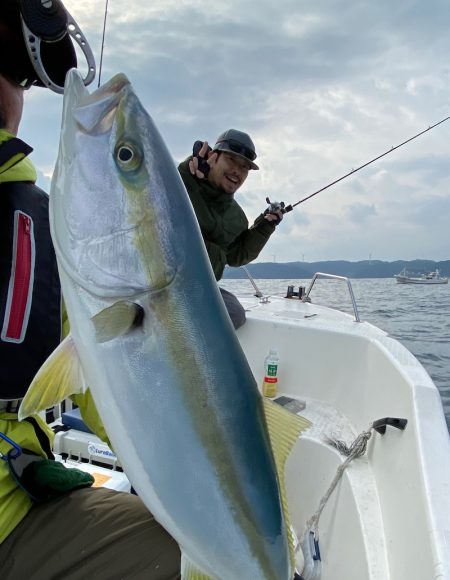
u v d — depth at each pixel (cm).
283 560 111
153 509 104
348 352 305
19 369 128
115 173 97
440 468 141
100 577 129
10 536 135
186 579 112
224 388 104
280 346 337
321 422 275
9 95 127
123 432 99
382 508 171
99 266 97
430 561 111
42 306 134
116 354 97
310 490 234
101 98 99
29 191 139
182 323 100
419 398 183
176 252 100
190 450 101
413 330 1200
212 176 383
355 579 153
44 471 141
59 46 121
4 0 113
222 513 104
